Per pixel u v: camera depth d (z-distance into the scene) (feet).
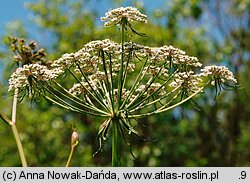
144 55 26.84
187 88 27.73
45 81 26.12
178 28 85.40
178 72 28.35
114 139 25.62
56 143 84.12
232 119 90.38
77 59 26.76
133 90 26.23
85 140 82.38
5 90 82.28
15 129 25.45
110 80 27.32
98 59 26.43
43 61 28.45
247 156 89.97
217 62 88.53
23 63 28.19
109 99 26.35
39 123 83.30
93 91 26.50
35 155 84.17
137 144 79.77
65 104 26.63
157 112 26.09
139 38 75.36
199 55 87.15
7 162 84.64
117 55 27.43
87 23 82.84
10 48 28.14
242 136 87.10
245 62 90.38
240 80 85.61
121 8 26.40
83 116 80.74
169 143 84.07
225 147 90.79
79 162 81.41
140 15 26.48
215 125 89.66
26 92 25.88
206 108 87.86
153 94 26.48
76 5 87.10
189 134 87.66
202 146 89.66
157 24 81.92
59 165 82.48
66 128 81.35
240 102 88.22
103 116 25.81
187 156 86.07
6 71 75.46
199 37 86.63
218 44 91.25
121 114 25.55
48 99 25.93
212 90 85.10
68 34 83.66
